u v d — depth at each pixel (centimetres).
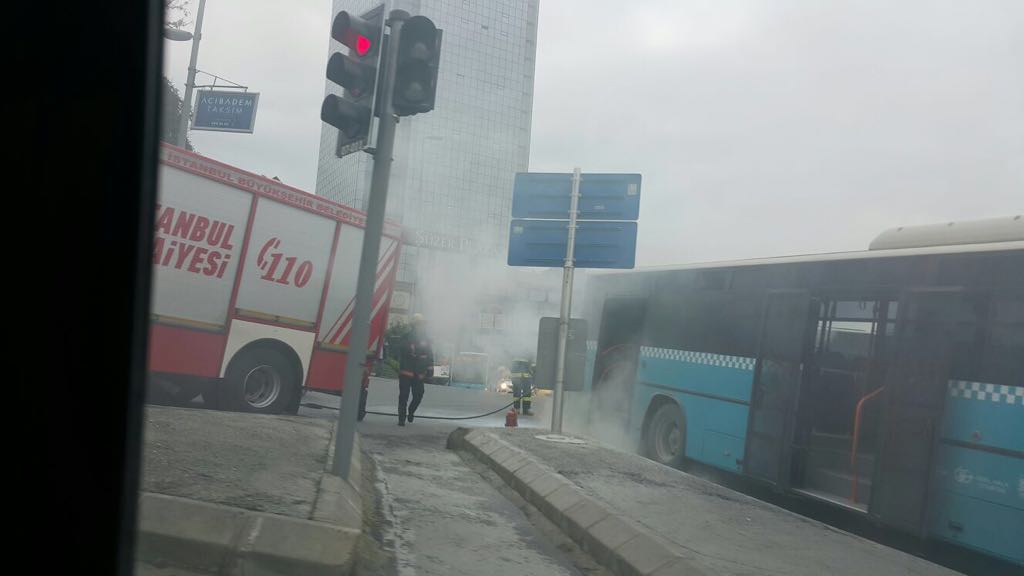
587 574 623
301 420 1075
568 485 805
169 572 484
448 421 1695
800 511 1063
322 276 1273
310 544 524
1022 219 824
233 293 1182
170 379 1145
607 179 1115
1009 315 768
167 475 593
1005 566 781
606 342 1384
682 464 1184
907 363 852
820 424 984
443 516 751
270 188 1214
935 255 852
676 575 558
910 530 816
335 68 706
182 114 1869
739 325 1109
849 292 951
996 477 750
